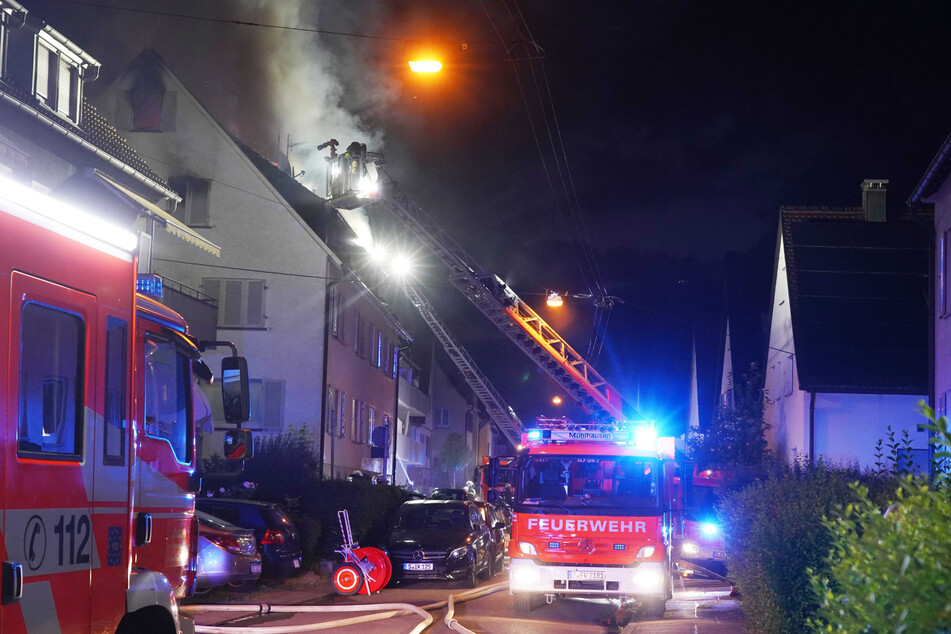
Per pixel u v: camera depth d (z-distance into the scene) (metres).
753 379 37.12
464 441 69.81
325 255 35.69
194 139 35.78
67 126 21.19
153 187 25.19
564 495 15.89
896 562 3.29
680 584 21.36
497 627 14.08
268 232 35.69
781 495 9.99
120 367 6.18
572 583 15.57
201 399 8.10
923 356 33.06
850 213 37.78
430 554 20.61
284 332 35.50
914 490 3.88
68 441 5.50
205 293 35.44
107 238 6.06
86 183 21.97
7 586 4.81
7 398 4.89
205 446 34.50
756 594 9.84
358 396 41.34
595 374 32.78
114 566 5.99
